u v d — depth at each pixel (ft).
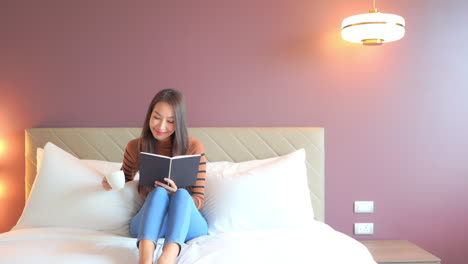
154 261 6.56
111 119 10.34
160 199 6.89
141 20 10.35
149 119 8.16
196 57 10.44
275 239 7.27
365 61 10.61
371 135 10.65
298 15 10.54
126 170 8.46
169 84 10.41
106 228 8.09
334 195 10.64
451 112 10.68
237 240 7.18
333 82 10.60
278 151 10.18
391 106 10.65
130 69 10.34
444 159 10.69
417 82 10.64
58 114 10.27
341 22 10.57
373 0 10.57
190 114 10.44
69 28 10.25
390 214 10.69
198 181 8.04
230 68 10.48
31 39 10.20
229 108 10.50
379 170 10.66
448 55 10.67
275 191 8.58
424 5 10.62
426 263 9.05
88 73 10.29
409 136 10.68
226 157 10.14
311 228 8.37
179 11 10.40
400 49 10.64
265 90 10.53
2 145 10.24
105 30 10.30
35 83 10.23
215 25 10.44
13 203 10.30
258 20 10.50
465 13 10.67
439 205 10.71
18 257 6.40
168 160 7.19
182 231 6.62
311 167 10.22
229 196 8.45
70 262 6.31
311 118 10.59
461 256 10.65
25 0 10.17
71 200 8.10
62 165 8.50
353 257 6.90
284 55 10.55
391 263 9.03
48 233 7.50
